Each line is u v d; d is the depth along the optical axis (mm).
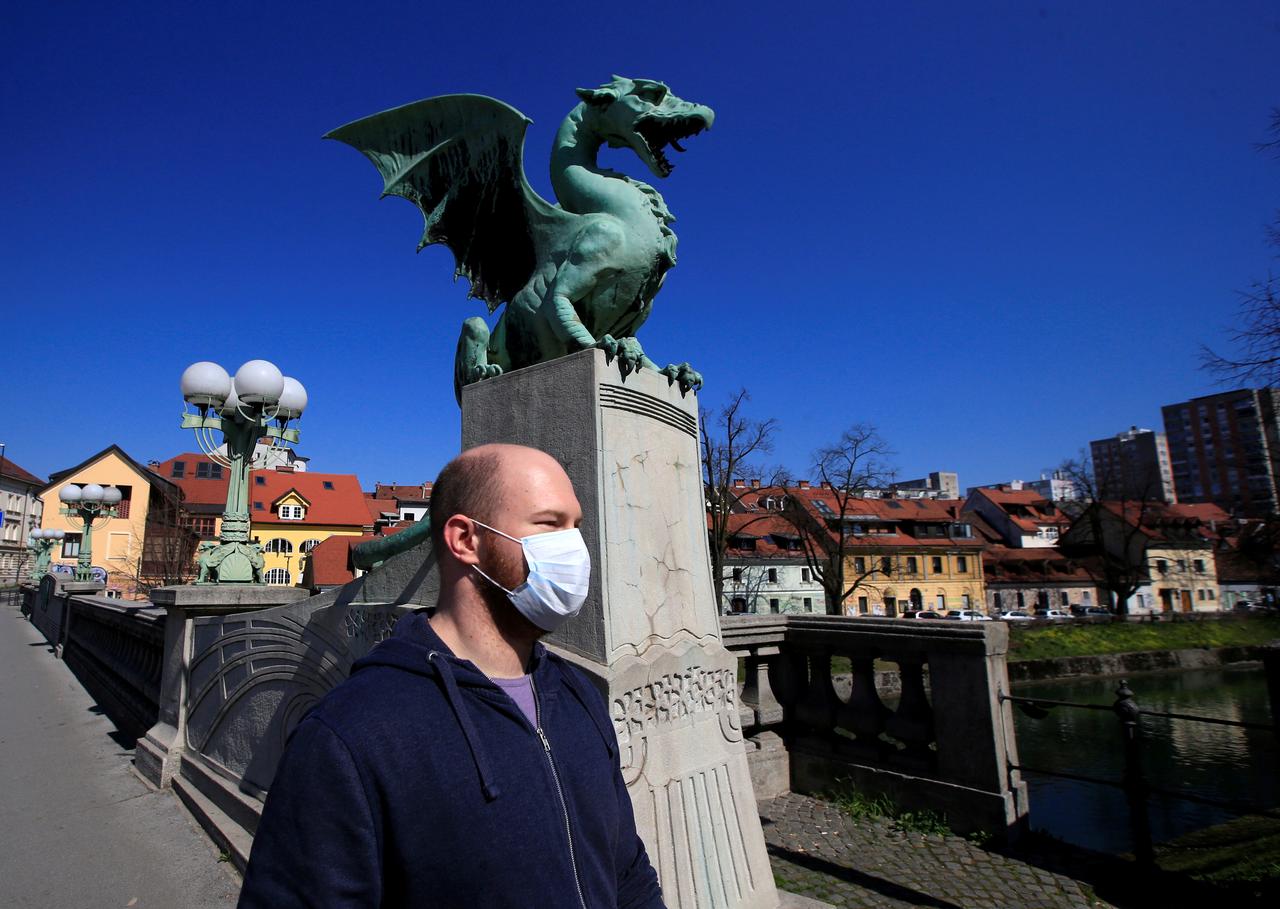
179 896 3729
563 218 3695
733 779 3117
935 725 4789
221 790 4730
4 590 50094
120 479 46188
